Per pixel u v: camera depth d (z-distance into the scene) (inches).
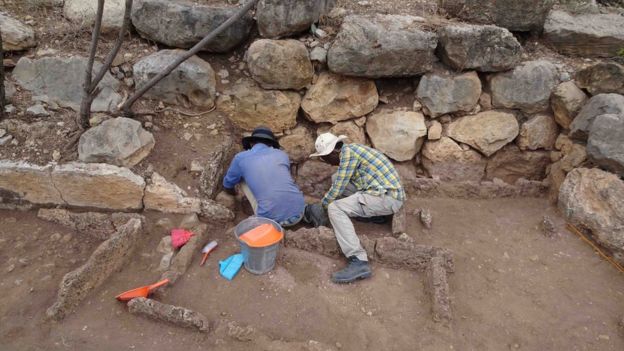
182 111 151.8
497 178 160.1
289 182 127.2
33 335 96.4
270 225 116.3
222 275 114.6
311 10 144.3
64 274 112.3
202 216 131.3
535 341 101.6
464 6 155.3
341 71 144.0
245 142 138.6
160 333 98.3
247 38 155.9
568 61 159.3
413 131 155.4
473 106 155.9
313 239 122.6
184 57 128.8
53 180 126.6
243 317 103.8
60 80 143.6
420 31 143.9
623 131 126.7
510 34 144.3
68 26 152.7
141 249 122.2
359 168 127.8
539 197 155.3
